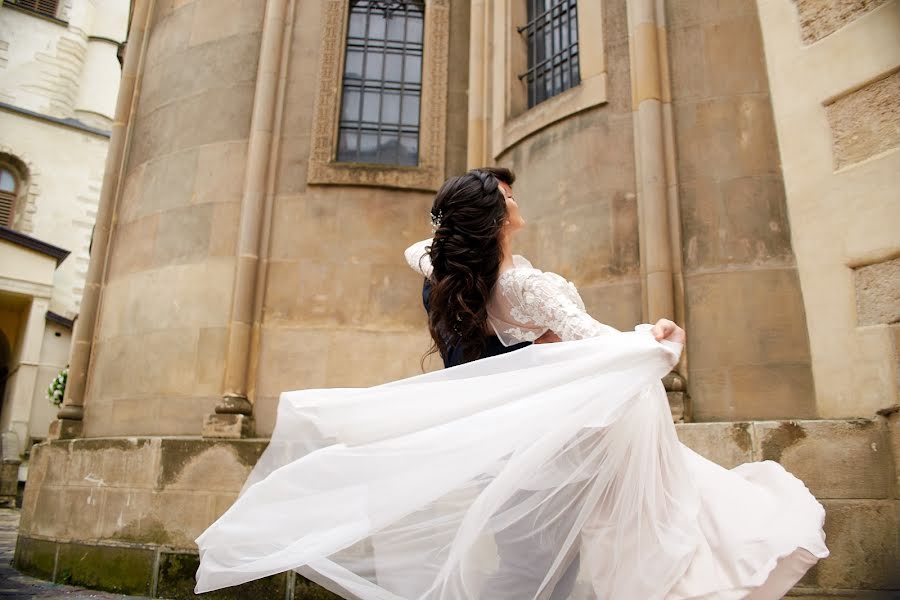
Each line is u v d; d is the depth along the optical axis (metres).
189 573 4.64
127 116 6.88
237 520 1.57
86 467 5.31
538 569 1.42
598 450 1.50
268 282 5.66
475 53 6.00
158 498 4.84
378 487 1.48
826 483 3.41
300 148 5.99
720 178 4.32
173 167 6.24
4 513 14.43
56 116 27.22
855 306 3.65
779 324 3.94
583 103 4.95
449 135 6.18
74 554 5.12
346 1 6.45
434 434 1.50
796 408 3.79
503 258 1.68
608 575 1.44
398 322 5.62
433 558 1.49
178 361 5.60
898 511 3.28
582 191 4.82
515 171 5.38
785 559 1.45
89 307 6.32
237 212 5.85
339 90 6.21
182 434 5.39
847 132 3.82
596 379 1.46
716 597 1.38
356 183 5.87
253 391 5.40
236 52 6.31
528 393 1.51
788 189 4.09
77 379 6.12
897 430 3.35
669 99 4.57
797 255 3.99
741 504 1.57
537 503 1.46
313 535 1.48
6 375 21.16
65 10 28.30
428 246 1.81
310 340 5.53
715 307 4.14
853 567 3.28
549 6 5.80
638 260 4.48
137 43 7.07
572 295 1.59
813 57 4.05
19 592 4.73
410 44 6.61
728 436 3.63
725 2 4.59
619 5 4.99
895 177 3.54
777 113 4.22
